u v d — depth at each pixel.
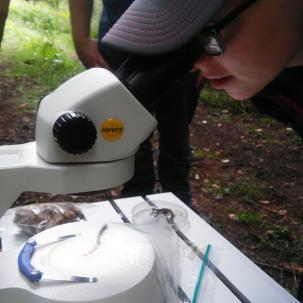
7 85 4.20
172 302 0.79
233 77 0.77
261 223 2.54
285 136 4.25
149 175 2.14
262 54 0.69
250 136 4.18
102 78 0.63
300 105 0.95
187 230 1.14
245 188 3.02
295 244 2.34
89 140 0.61
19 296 0.69
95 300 0.67
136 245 0.80
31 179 0.64
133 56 0.64
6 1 1.62
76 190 0.65
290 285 1.92
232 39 0.67
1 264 0.75
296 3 0.64
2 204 0.65
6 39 5.39
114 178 0.66
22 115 3.60
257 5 0.63
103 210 1.26
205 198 2.82
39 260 0.75
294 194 3.02
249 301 0.87
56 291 0.68
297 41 0.69
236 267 0.98
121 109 0.63
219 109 4.82
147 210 1.20
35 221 1.11
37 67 4.79
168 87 0.64
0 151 0.68
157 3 0.62
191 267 0.94
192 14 0.58
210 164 3.42
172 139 2.11
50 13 6.70
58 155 0.63
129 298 0.69
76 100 0.61
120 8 1.81
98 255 0.76
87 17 1.99
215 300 0.85
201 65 0.75
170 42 0.58
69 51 5.59
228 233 2.40
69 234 0.84
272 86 0.95
